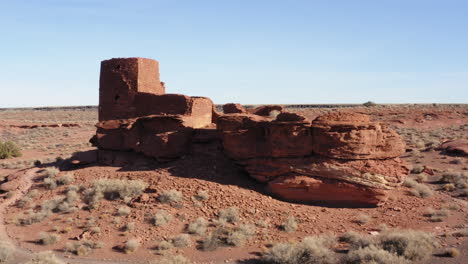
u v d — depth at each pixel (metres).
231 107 29.38
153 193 18.19
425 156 33.00
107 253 13.70
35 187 20.75
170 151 22.14
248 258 13.31
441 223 16.45
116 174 21.06
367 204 18.45
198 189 18.45
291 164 18.80
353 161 18.22
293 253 12.76
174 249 13.91
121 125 23.83
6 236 15.50
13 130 68.38
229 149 20.59
